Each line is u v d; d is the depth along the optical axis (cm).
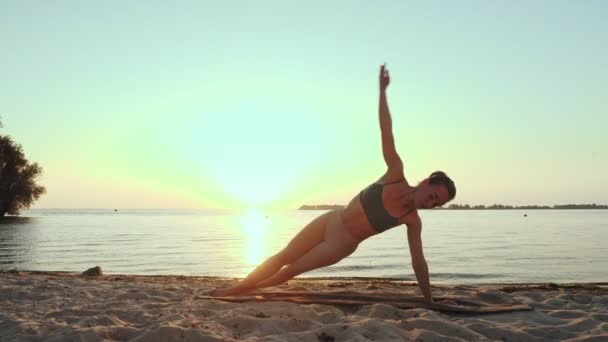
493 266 1548
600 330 402
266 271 514
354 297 509
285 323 406
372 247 2383
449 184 457
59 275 930
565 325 423
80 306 509
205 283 768
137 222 7481
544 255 1922
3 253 1980
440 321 404
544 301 535
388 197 464
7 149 5044
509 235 3591
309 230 496
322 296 515
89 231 4097
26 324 415
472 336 385
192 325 392
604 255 1909
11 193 5134
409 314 448
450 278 1294
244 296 520
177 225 6297
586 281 1230
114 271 1441
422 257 483
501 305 502
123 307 500
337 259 488
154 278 905
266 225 6819
